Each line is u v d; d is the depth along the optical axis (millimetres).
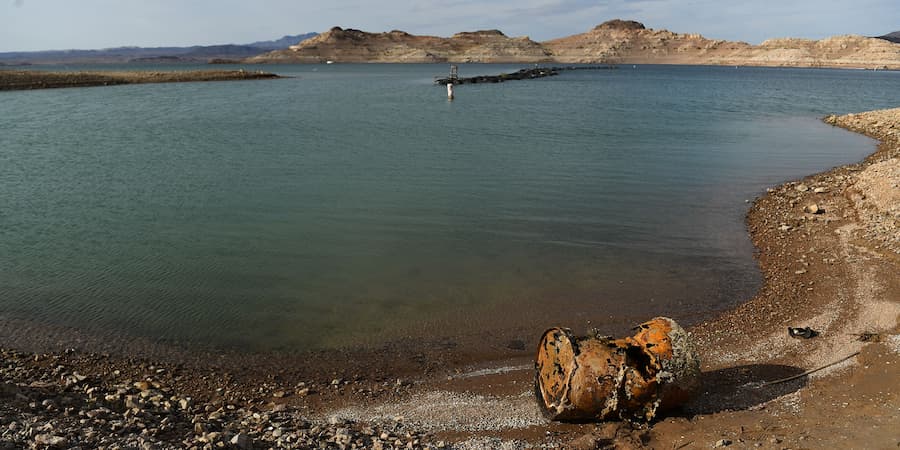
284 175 24000
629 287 12930
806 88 98375
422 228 17062
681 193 21328
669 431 7355
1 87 76438
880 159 27422
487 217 18172
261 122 43156
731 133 37781
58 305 11953
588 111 53125
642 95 77062
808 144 33250
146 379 9398
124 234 16344
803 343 10047
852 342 9836
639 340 7863
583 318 11469
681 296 12438
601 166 26234
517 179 23391
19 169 25172
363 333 11008
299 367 9898
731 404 8102
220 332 11000
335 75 151375
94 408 7785
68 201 19781
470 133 37125
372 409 8609
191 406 8438
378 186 22109
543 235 16500
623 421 7578
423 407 8633
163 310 11820
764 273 13625
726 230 16953
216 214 18328
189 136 35531
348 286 13008
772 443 6797
